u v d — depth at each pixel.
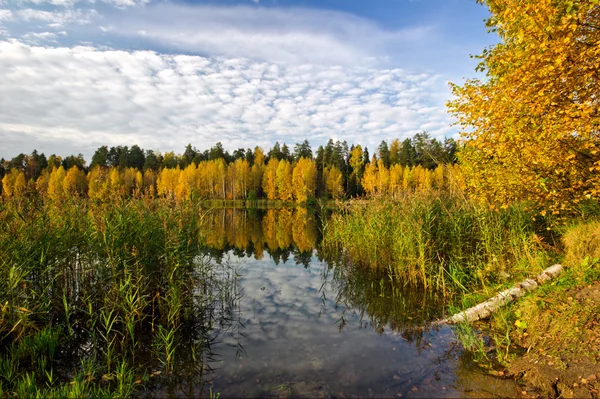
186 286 7.11
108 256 6.48
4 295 5.39
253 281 10.14
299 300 8.32
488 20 7.53
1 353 5.18
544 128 5.63
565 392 3.95
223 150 91.06
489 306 6.36
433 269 8.71
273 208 52.69
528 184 6.34
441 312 7.11
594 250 6.78
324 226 14.87
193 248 7.96
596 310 4.93
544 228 9.28
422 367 4.87
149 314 6.72
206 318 7.11
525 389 4.18
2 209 6.17
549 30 5.14
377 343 5.78
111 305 6.23
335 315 7.24
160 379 4.74
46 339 5.18
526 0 5.69
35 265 5.98
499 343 5.24
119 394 4.21
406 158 72.19
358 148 64.94
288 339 6.02
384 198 11.98
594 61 5.14
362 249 11.38
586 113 5.08
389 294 8.47
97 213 7.26
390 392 4.26
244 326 6.67
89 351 5.56
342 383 4.49
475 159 8.41
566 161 5.78
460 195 10.73
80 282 6.90
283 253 14.83
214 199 59.38
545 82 5.41
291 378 4.66
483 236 8.81
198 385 4.57
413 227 9.16
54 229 6.75
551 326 5.10
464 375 4.59
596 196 6.09
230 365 5.09
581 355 4.34
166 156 91.00
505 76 5.96
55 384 4.57
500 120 6.20
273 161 67.19
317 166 77.19
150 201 8.69
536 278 6.70
